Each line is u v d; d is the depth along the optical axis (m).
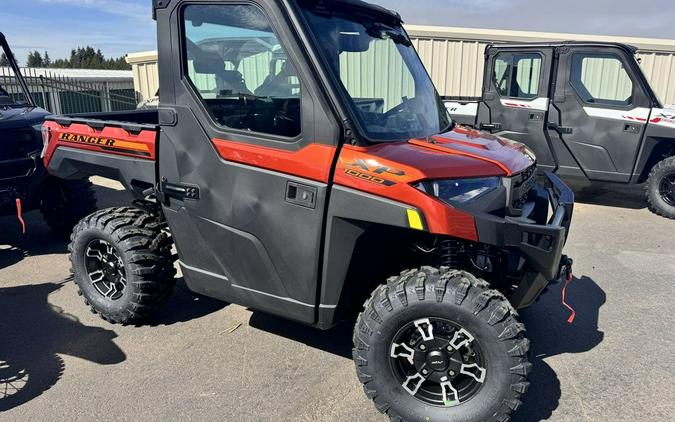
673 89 12.20
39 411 2.80
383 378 2.58
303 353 3.38
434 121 3.26
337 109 2.56
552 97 7.05
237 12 2.73
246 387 3.01
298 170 2.66
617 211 7.05
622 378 3.11
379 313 2.51
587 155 7.04
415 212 2.41
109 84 16.80
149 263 3.51
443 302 2.42
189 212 3.10
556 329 3.72
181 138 3.03
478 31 11.88
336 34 2.85
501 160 2.69
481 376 2.48
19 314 3.92
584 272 4.78
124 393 2.96
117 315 3.63
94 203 5.62
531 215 2.95
